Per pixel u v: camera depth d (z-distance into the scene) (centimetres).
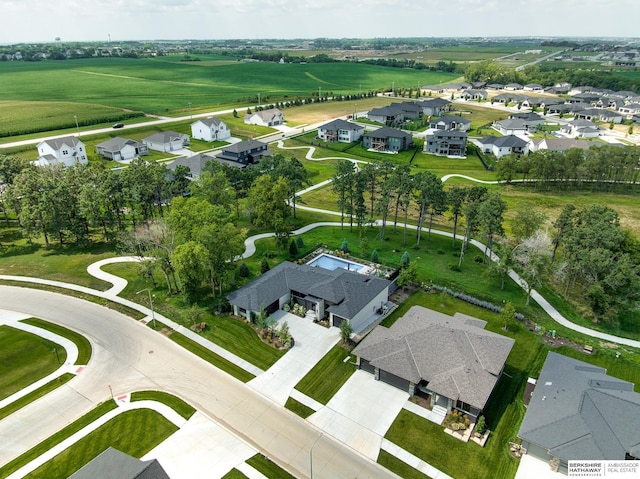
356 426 3928
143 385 4406
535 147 13412
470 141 15225
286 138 15225
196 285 5694
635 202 9769
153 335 5172
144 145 13138
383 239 7719
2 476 3416
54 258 7069
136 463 3133
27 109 17212
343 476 3466
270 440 3791
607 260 5256
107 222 7994
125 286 6225
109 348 4944
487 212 6169
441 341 4428
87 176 7756
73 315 5547
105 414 4047
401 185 7106
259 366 4681
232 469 3506
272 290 5609
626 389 3972
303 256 7044
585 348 4972
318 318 5444
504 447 3716
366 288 5578
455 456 3625
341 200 7788
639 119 17575
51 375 4531
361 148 14262
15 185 7456
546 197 10094
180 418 4009
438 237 7906
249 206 7675
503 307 5741
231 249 5638
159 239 6456
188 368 4647
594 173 10475
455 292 6053
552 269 6116
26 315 5531
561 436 3506
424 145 14112
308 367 4662
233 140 14988
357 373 4584
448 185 10788
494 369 4141
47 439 3769
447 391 3978
